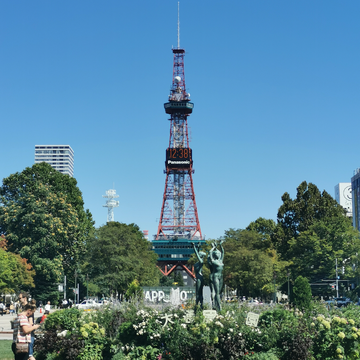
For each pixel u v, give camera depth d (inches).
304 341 1052.5
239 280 4367.6
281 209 5206.7
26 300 901.2
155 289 2694.4
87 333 1107.9
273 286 4170.8
